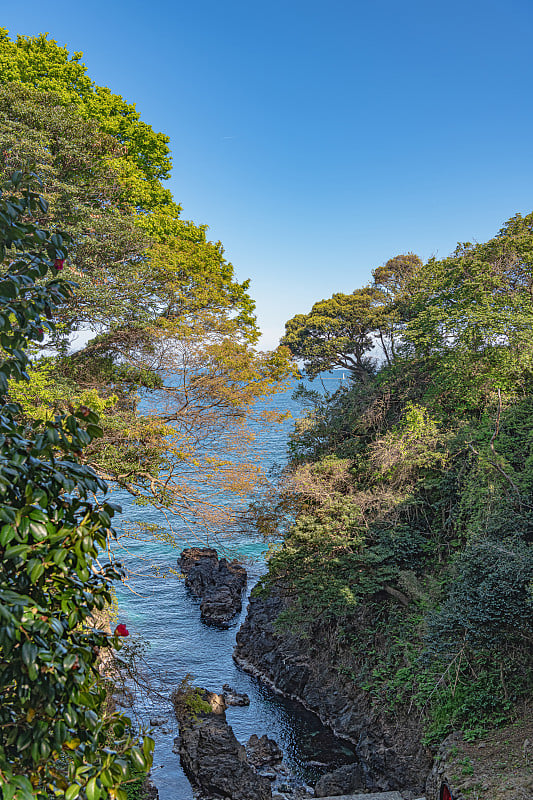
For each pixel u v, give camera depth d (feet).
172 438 58.18
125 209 71.41
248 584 124.57
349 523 76.54
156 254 65.82
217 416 62.49
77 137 59.88
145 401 64.13
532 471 65.92
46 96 61.00
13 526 11.30
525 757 45.70
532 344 77.46
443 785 46.52
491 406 80.43
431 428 81.82
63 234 14.69
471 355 82.58
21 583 12.10
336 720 74.69
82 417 13.42
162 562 131.64
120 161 65.72
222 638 100.89
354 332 168.25
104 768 12.04
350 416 104.58
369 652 75.05
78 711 12.21
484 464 67.31
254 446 67.36
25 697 11.37
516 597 51.01
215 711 76.28
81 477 12.91
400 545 75.61
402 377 104.17
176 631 102.37
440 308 91.61
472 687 56.59
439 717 57.41
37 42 82.99
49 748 11.62
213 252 88.28
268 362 66.54
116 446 53.78
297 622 80.89
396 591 74.18
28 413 39.11
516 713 53.26
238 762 63.62
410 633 70.54
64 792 12.17
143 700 73.41
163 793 59.82
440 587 66.44
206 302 67.77
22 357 13.71
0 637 10.51
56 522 12.69
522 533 57.77
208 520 59.93
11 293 13.60
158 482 56.75
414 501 77.61
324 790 61.00
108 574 14.65
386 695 68.18
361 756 67.97
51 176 55.98
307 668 84.53
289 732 74.38
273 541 80.02
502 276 92.84
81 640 13.44
